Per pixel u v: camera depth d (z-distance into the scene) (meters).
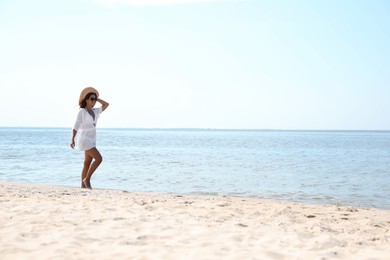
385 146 53.50
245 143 61.53
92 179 13.67
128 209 6.17
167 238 4.56
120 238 4.49
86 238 4.45
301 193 11.20
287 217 6.05
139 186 12.18
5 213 5.62
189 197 8.49
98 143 56.66
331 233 5.02
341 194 11.06
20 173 15.02
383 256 3.98
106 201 6.90
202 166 19.44
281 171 17.47
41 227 4.88
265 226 5.32
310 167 19.78
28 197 7.11
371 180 14.40
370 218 6.32
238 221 5.62
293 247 4.28
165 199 7.70
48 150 32.12
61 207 6.14
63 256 3.81
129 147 43.47
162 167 18.62
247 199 8.77
